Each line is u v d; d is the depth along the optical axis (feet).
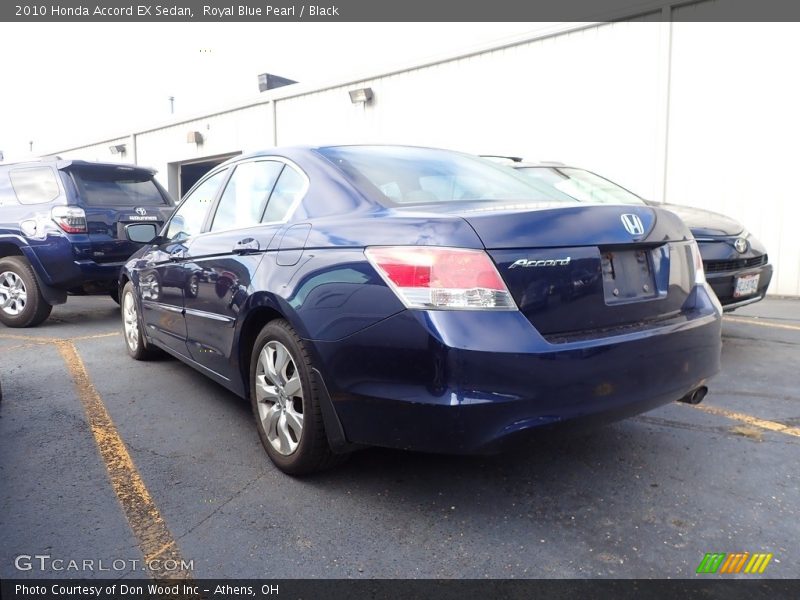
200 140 54.54
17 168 23.08
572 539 7.76
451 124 36.47
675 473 9.56
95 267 21.54
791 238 26.27
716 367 9.36
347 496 8.95
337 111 42.75
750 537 7.75
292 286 8.95
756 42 26.14
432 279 7.37
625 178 30.04
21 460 10.32
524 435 7.30
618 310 8.19
